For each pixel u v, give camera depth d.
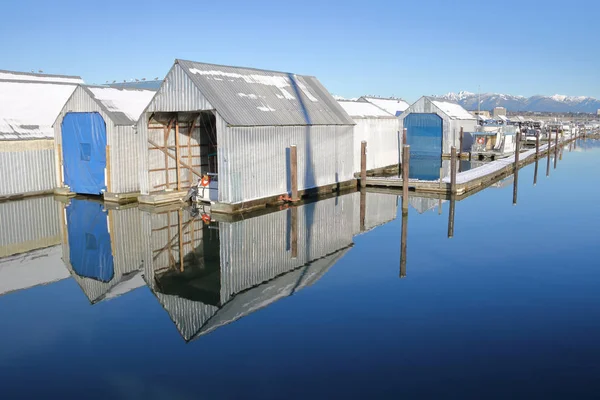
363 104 40.59
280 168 24.59
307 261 15.55
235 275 14.27
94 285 13.55
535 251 16.69
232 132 21.61
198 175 27.67
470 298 12.29
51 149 28.00
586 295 12.45
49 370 8.91
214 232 19.03
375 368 8.86
